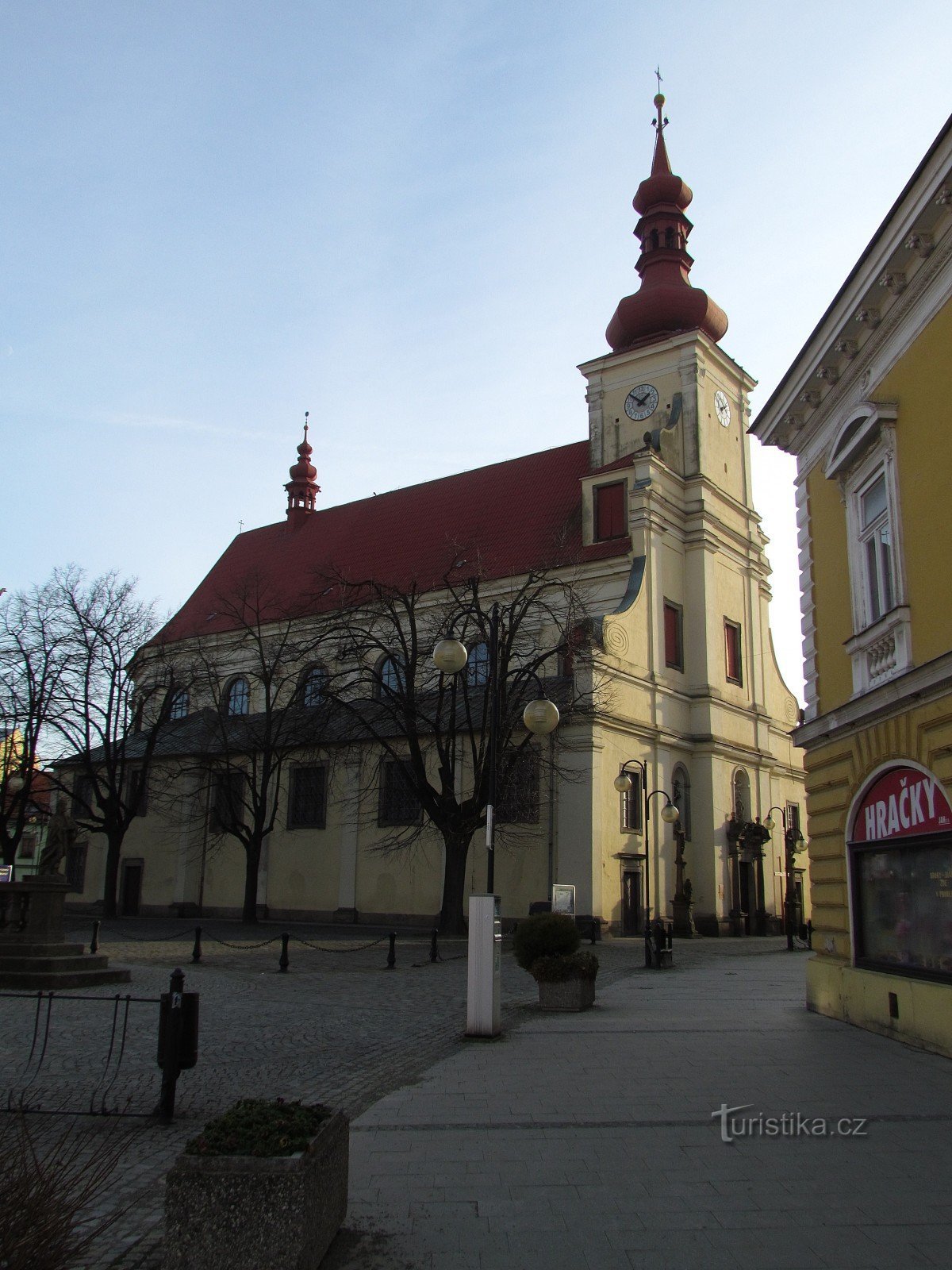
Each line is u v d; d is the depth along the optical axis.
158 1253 5.66
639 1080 10.30
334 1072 10.77
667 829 38.31
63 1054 11.63
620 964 24.62
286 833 42.88
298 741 39.84
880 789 13.66
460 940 30.03
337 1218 5.90
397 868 38.84
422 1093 9.72
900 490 13.08
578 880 33.88
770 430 17.33
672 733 38.97
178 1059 8.73
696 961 25.64
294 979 20.03
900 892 13.09
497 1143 7.91
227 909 44.16
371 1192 6.71
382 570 47.25
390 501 51.91
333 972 21.27
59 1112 8.80
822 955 15.60
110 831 43.12
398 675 34.72
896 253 12.57
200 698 50.69
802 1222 6.20
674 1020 14.70
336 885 40.62
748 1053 11.91
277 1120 5.71
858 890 14.47
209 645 51.12
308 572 49.66
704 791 39.94
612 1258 5.64
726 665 42.75
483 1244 5.84
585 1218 6.25
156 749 47.84
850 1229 6.10
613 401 44.84
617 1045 12.50
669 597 40.69
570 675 35.34
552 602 40.31
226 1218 5.16
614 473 41.22
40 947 18.02
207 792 45.47
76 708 42.91
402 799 39.59
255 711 48.47
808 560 16.64
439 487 50.31
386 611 37.50
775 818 44.12
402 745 39.53
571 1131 8.27
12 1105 9.04
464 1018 14.88
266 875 43.00
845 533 15.21
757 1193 6.73
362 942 28.97
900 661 12.92
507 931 34.91
